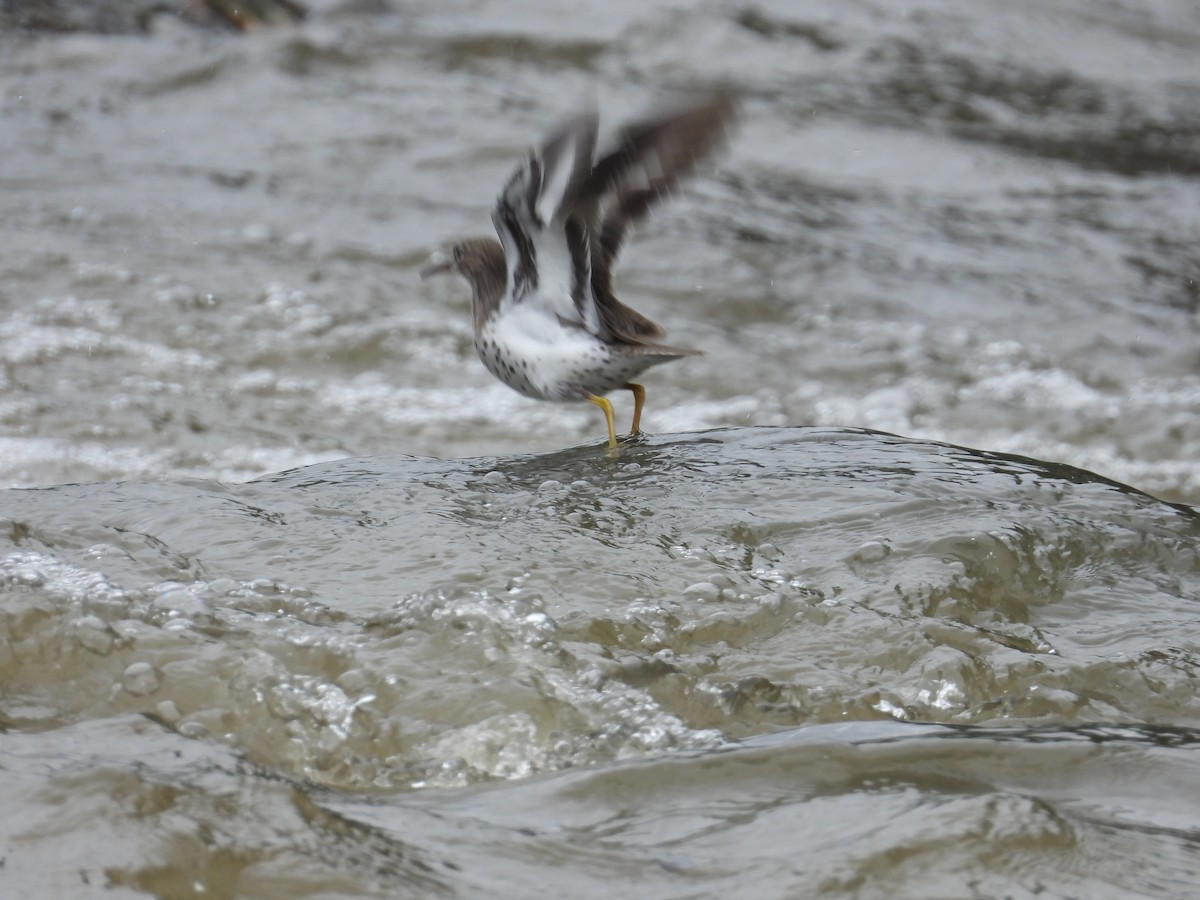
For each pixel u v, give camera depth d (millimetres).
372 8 31312
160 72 27578
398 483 9812
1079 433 17219
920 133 27453
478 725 6852
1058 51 32500
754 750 6320
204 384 17859
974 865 5242
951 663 7422
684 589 8055
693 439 11094
